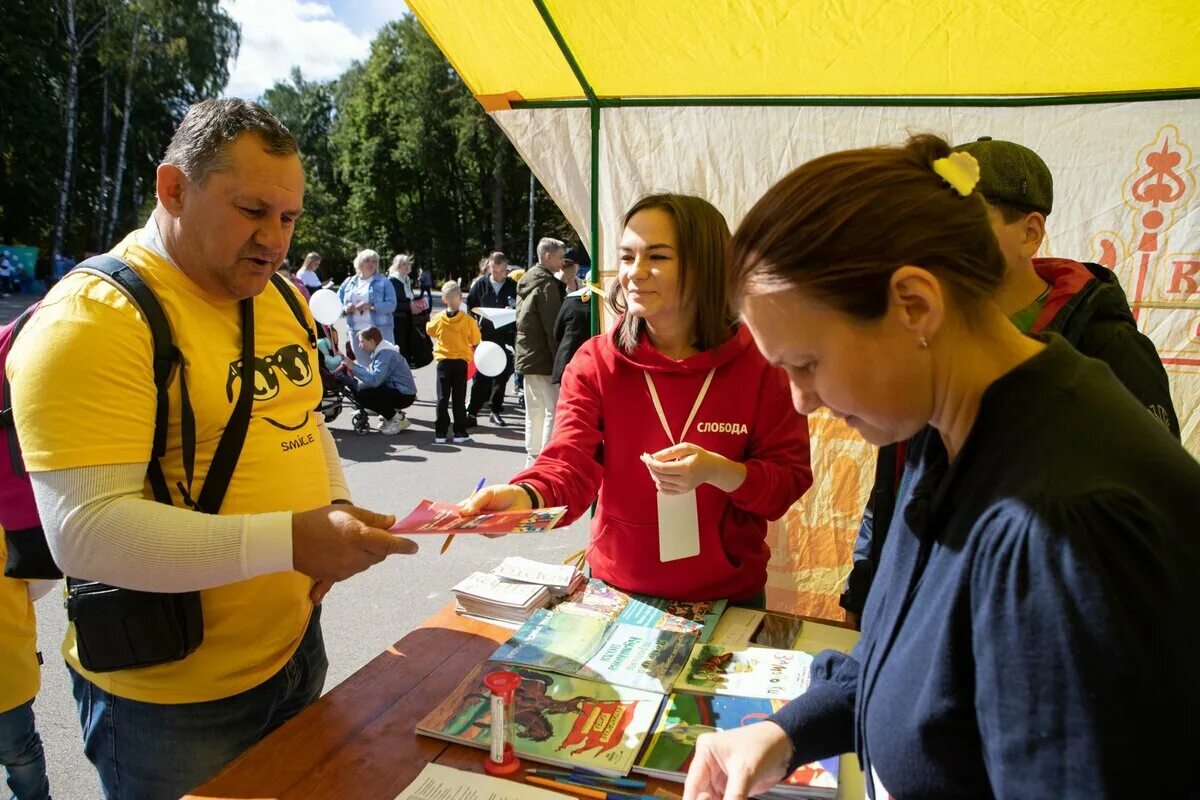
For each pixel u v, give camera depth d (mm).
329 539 1255
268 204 1353
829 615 2768
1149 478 588
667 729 1270
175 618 1333
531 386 6152
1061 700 552
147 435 1312
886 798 929
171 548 1232
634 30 2098
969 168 702
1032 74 2168
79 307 1272
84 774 2375
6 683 1877
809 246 674
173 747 1434
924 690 677
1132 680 536
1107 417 624
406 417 7715
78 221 28672
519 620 1687
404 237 43656
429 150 40438
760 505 1646
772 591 2805
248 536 1252
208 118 1344
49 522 1248
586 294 4223
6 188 26781
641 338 1779
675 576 1765
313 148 52125
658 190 2584
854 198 676
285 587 1529
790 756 954
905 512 767
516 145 2637
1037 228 1489
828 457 2693
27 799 1991
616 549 1814
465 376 7199
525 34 2172
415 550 1307
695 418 1740
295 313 1659
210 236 1347
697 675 1436
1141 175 2266
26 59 25938
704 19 2020
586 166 2619
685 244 1662
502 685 1182
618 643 1546
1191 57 1990
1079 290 1471
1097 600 545
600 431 1801
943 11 1916
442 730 1258
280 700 1576
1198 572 564
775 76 2301
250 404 1466
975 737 660
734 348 1712
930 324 669
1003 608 588
